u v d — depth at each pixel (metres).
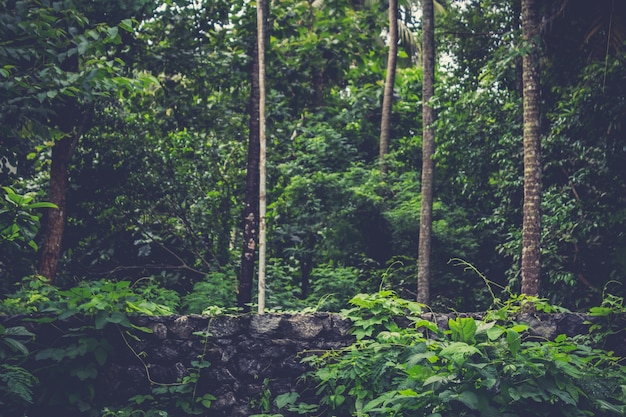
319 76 16.59
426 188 12.13
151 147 13.92
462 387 5.59
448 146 12.56
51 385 6.61
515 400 5.50
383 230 14.05
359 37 14.99
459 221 14.48
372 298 7.07
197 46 13.09
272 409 6.89
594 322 6.93
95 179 13.59
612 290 11.15
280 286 13.23
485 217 13.88
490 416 5.40
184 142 14.45
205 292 12.04
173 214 14.17
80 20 9.02
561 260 11.54
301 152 14.66
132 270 13.98
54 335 6.75
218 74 13.43
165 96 13.43
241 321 7.11
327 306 12.36
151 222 14.05
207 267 14.07
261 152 10.38
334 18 15.45
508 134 12.06
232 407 6.90
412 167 16.23
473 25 13.34
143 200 13.88
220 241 14.30
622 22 11.27
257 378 6.98
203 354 6.96
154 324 6.97
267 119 14.10
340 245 13.95
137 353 6.88
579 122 11.14
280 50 14.43
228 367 6.99
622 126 10.74
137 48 12.59
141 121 13.91
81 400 6.61
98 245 13.67
